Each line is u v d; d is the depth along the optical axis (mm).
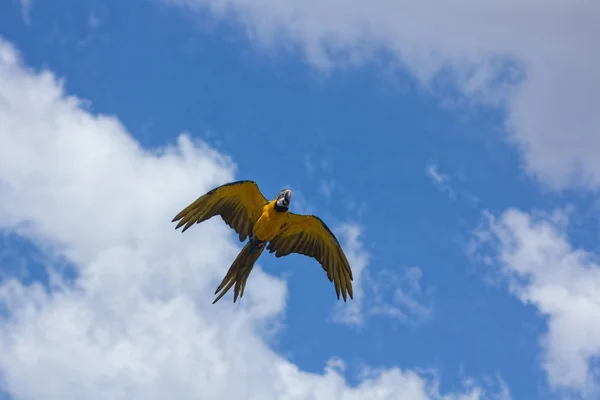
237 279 19516
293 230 19844
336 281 20297
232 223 19297
